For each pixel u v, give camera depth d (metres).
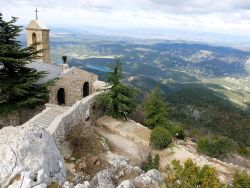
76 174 18.84
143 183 16.69
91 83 37.72
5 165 13.09
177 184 14.86
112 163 22.08
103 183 15.90
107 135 29.98
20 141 14.11
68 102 34.69
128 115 35.06
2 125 27.86
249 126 84.88
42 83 30.89
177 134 34.50
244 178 18.30
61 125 23.03
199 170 15.03
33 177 13.27
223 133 76.38
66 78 33.84
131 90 34.81
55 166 15.12
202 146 30.39
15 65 28.45
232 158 29.73
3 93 27.70
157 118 33.84
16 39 28.89
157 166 24.34
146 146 29.12
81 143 23.84
